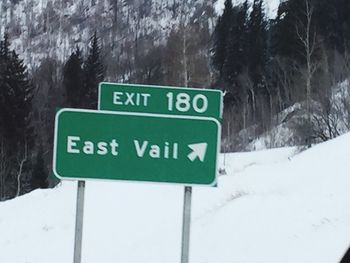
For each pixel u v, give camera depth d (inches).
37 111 2770.7
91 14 6865.2
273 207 406.0
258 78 2539.4
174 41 2039.9
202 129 229.8
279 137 1876.2
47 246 495.5
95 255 442.9
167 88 267.3
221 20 2938.0
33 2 7628.0
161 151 229.1
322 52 1964.8
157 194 628.7
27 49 6309.1
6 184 1939.0
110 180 228.1
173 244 417.4
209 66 2736.2
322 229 338.3
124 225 534.6
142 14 6456.7
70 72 2893.7
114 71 3887.8
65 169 226.7
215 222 418.0
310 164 569.9
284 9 2596.0
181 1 6412.4
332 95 1521.9
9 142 2079.2
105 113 227.6
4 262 463.5
